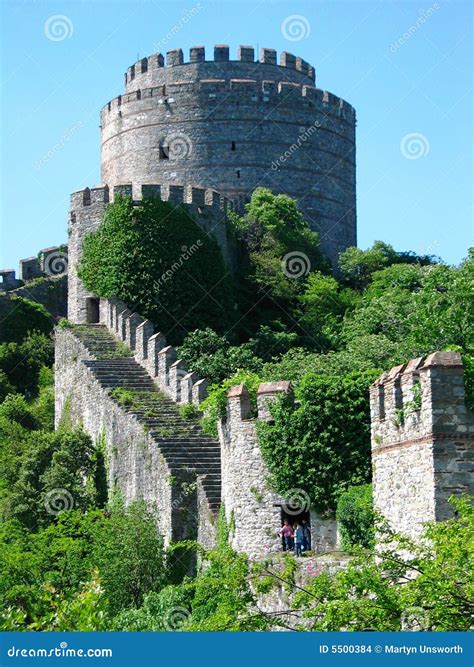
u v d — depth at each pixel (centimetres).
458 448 4431
